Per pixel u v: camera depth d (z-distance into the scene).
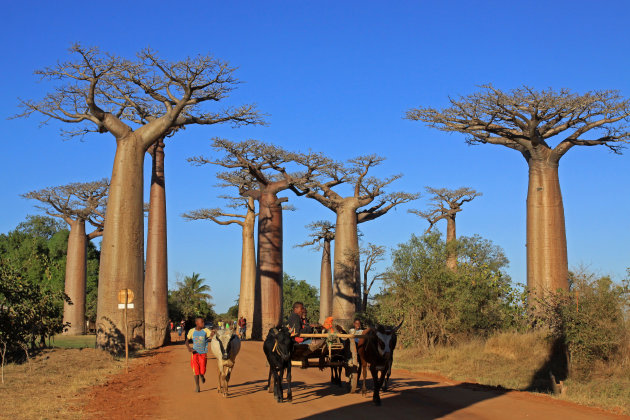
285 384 13.00
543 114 23.83
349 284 42.25
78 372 15.95
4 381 13.34
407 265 23.20
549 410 9.40
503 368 16.84
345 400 10.54
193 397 11.03
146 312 30.70
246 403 10.23
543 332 18.42
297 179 40.00
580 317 15.38
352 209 43.59
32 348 19.06
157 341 30.30
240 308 50.22
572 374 14.86
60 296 20.23
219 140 37.88
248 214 50.81
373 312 27.94
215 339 11.23
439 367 18.30
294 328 11.49
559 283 24.81
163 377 14.82
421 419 8.55
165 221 32.16
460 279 22.39
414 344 22.27
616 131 23.91
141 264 24.56
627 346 14.84
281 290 40.19
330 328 12.05
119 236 23.97
